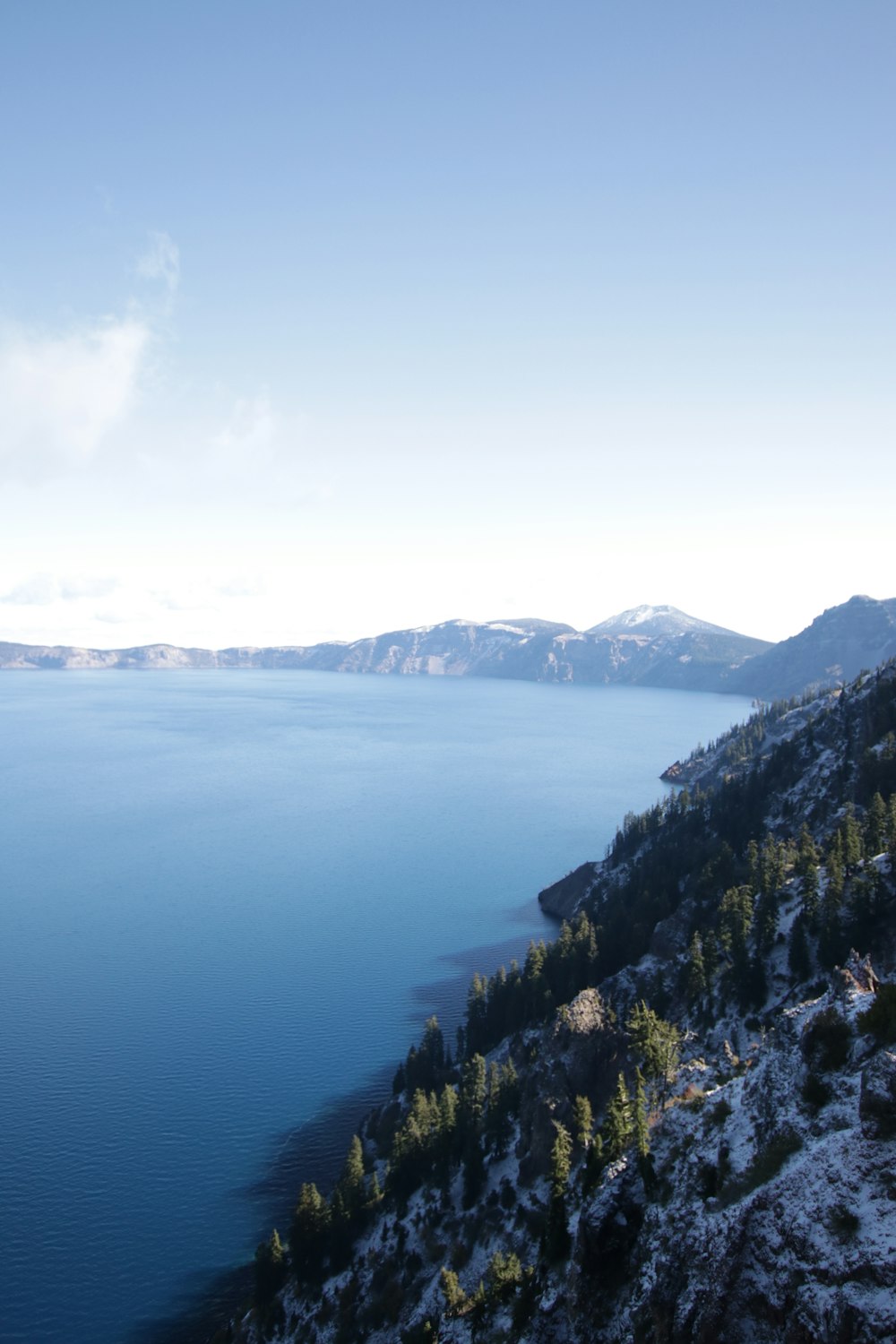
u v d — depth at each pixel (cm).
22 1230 11912
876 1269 3762
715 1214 4819
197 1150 13888
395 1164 11700
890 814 15138
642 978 14888
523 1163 10619
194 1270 11306
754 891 15288
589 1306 5644
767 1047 5947
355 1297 9925
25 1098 15325
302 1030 18325
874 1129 4341
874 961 11481
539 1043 13650
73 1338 10250
